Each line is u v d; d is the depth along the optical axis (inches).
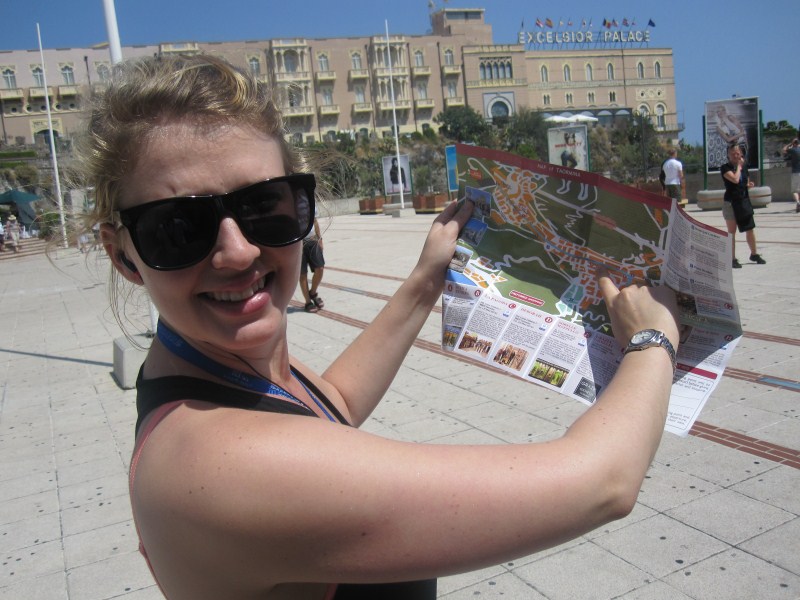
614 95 3533.5
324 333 303.4
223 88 39.8
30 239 1269.7
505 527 31.2
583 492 32.3
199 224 38.0
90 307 465.7
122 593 118.2
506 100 3294.8
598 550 116.9
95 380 264.1
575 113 2664.9
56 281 663.8
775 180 735.1
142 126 38.3
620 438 34.5
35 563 130.0
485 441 167.0
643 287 45.3
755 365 199.5
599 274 48.4
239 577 32.9
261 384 42.7
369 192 1768.0
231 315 39.4
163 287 39.6
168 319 40.8
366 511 30.6
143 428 38.6
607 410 36.2
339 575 31.6
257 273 40.0
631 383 38.1
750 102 684.7
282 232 40.7
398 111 3171.8
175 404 38.0
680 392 45.0
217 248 38.3
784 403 170.1
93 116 40.9
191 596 34.7
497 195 53.7
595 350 47.5
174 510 32.9
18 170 1176.2
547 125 2554.1
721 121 703.1
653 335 41.2
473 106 3262.8
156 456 35.1
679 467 142.5
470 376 217.5
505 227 53.8
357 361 56.8
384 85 3134.8
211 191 38.5
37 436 204.4
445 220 55.8
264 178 39.8
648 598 103.6
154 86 38.5
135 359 245.6
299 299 396.5
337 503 30.5
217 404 38.1
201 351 41.4
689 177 858.1
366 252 613.3
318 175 55.1
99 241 44.6
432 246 55.1
